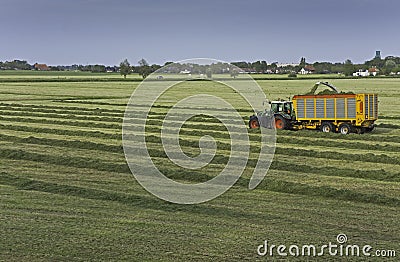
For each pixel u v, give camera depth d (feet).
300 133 124.16
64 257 43.98
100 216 56.54
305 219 56.18
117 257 44.14
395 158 91.66
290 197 65.98
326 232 51.75
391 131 132.16
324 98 126.72
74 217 55.88
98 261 43.19
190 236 49.93
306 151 98.02
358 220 55.93
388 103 221.87
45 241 47.78
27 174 78.43
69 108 184.24
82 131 124.06
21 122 146.00
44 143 107.14
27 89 301.63
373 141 115.55
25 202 61.87
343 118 125.29
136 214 57.57
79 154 95.45
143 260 43.57
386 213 58.80
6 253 44.62
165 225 53.36
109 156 93.91
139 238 49.03
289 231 51.90
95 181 74.28
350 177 78.23
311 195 66.90
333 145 108.37
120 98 238.07
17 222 53.42
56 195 65.67
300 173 80.33
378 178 77.05
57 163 86.38
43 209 59.06
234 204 62.44
